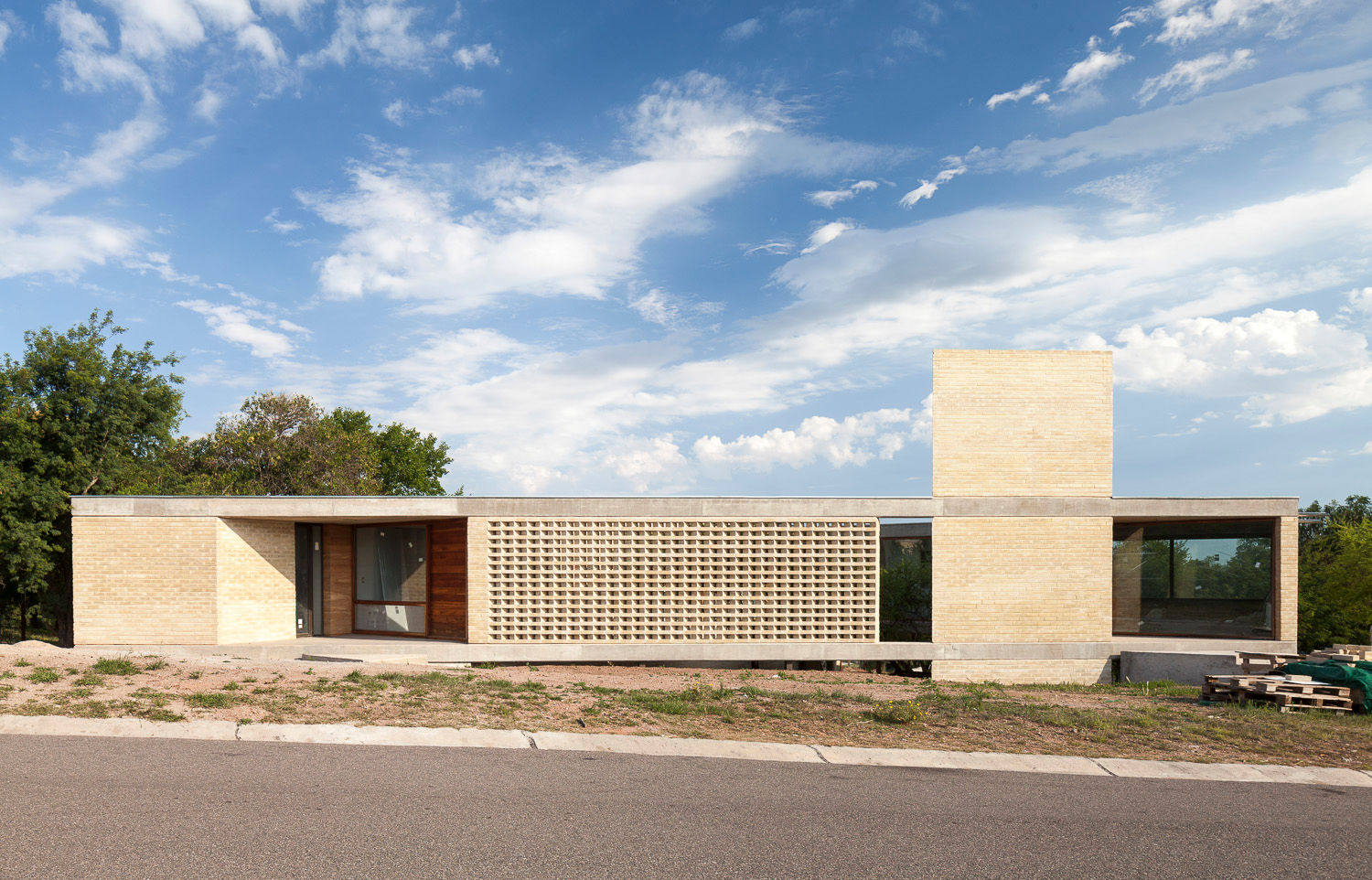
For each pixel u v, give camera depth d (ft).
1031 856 16.57
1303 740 28.94
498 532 53.16
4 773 20.11
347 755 23.06
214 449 118.62
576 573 53.11
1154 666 54.34
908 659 54.75
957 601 55.62
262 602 54.95
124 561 51.39
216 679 32.45
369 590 60.34
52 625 101.71
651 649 52.75
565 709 30.48
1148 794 21.77
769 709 32.24
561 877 14.70
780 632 53.88
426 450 167.12
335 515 52.65
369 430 162.71
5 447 70.85
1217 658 53.62
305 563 58.85
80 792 18.74
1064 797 21.18
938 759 25.14
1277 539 56.24
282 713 27.30
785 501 54.29
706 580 53.62
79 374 75.15
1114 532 62.54
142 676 32.27
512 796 19.60
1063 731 29.55
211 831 16.49
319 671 36.17
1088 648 55.88
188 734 24.66
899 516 55.36
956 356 57.26
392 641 54.24
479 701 31.07
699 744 26.02
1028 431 57.06
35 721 24.93
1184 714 33.83
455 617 55.26
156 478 88.33
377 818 17.61
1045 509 56.44
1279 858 16.84
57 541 73.61
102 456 78.69
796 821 18.35
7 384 73.56
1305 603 92.17
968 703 34.73
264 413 123.65
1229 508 56.13
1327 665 38.68
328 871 14.62
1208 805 20.81
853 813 19.11
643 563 53.47
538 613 52.85
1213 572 59.26
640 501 53.62
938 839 17.47
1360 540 88.38
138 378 82.58
